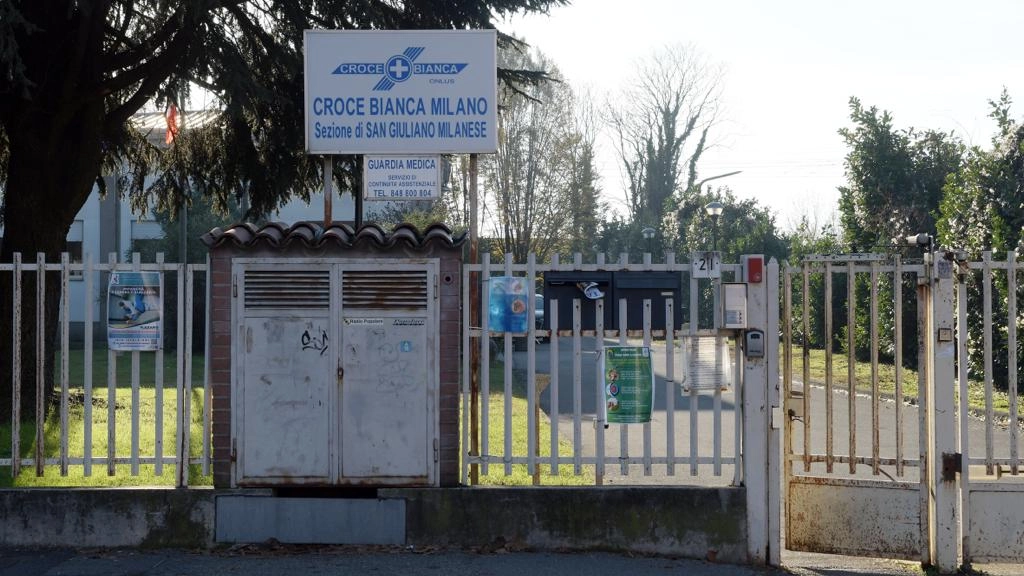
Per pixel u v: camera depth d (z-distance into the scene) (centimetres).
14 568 686
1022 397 1689
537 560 705
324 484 728
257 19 1436
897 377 730
